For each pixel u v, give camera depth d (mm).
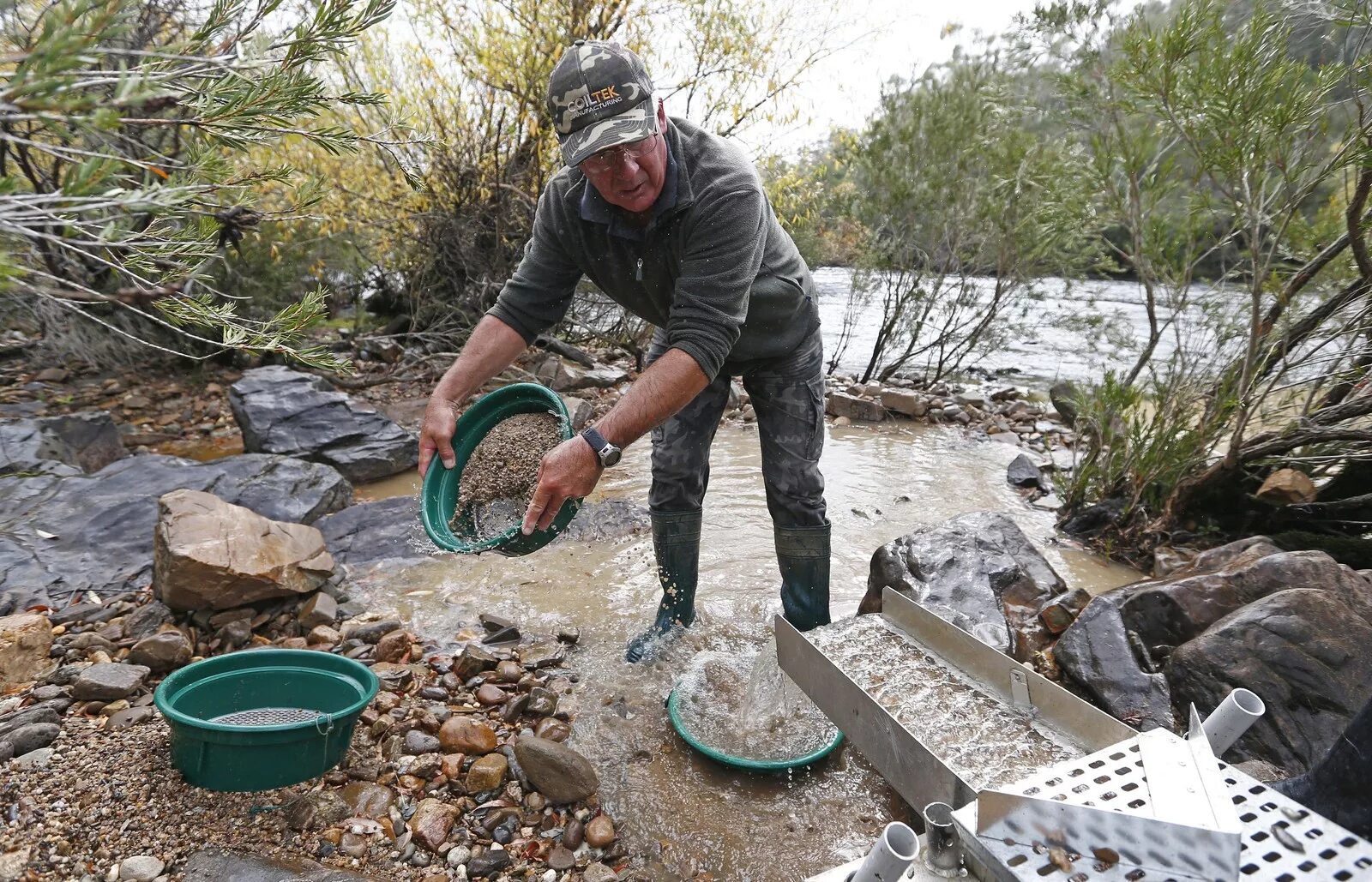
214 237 1485
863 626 2357
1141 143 4500
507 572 3857
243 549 3297
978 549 3426
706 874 2166
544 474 2125
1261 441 3982
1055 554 4199
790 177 7773
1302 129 3594
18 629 2887
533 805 2363
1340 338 4148
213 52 1331
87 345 6633
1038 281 7266
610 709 2816
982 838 1099
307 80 1240
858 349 9156
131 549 3779
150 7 2805
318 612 3295
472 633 3289
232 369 7125
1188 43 3662
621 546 4141
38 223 917
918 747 1588
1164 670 2645
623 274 2637
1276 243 3760
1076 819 1048
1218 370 4527
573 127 2166
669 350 2312
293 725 2221
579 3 7004
